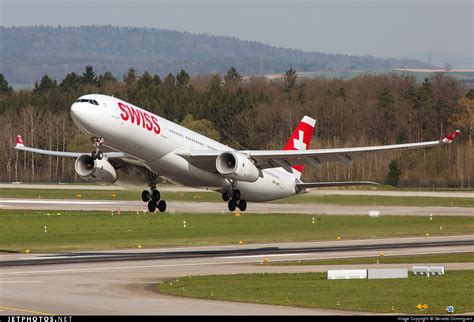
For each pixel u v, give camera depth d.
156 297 83.12
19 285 91.06
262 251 132.88
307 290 88.25
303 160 156.50
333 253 130.00
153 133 140.75
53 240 148.25
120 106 135.88
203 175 152.12
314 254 128.25
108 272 104.31
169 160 146.00
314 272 104.44
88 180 153.88
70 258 121.75
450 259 121.75
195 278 97.19
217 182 156.62
